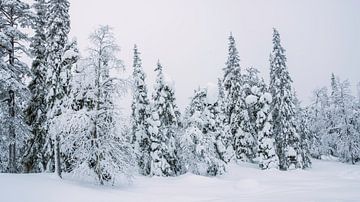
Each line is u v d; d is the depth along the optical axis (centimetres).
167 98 3791
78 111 2252
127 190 2292
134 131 3919
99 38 2320
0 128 2517
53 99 2761
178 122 3922
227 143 4538
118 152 2289
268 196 1955
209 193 2338
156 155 3503
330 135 6006
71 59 2684
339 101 5719
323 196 1777
